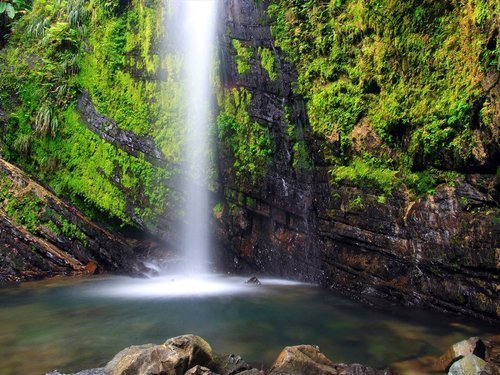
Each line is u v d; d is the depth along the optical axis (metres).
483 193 6.27
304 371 4.61
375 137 7.70
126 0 11.84
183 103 10.63
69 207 11.92
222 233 10.41
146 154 11.09
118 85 11.79
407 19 7.09
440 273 6.86
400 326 6.49
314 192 8.83
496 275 6.13
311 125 8.66
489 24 5.84
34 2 14.92
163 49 10.92
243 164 9.82
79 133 12.28
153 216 11.06
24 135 13.03
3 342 6.21
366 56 7.81
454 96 6.42
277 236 9.59
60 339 6.32
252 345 5.93
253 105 9.69
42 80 13.09
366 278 7.97
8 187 11.97
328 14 8.52
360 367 4.73
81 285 10.02
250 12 9.52
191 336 5.01
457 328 6.27
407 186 7.24
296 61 8.92
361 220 7.91
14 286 9.98
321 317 7.06
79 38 13.00
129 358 4.83
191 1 10.43
